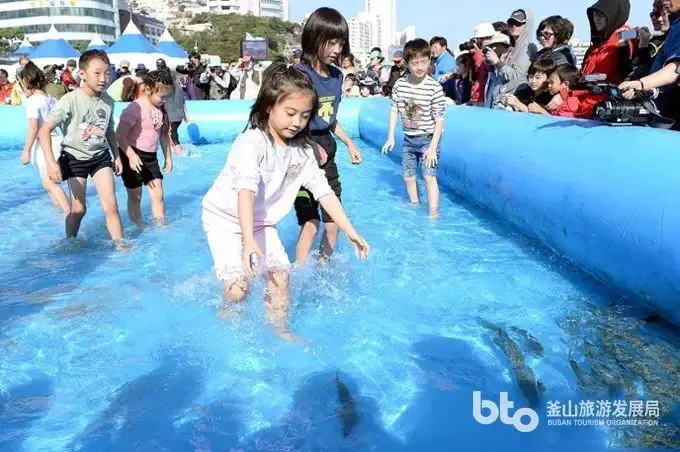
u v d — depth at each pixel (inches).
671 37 142.0
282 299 112.1
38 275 141.7
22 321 116.3
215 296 123.9
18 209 209.2
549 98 225.0
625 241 114.7
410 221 190.4
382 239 168.7
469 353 103.7
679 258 100.7
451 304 124.3
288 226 181.6
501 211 183.9
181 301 123.4
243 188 99.5
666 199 107.6
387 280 136.4
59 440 81.5
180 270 143.3
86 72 155.9
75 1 3912.4
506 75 256.1
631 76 184.7
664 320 116.0
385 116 344.8
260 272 110.7
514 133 185.0
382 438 81.2
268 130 104.1
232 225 111.5
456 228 182.4
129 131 175.6
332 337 108.9
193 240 169.0
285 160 107.7
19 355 103.5
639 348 104.9
